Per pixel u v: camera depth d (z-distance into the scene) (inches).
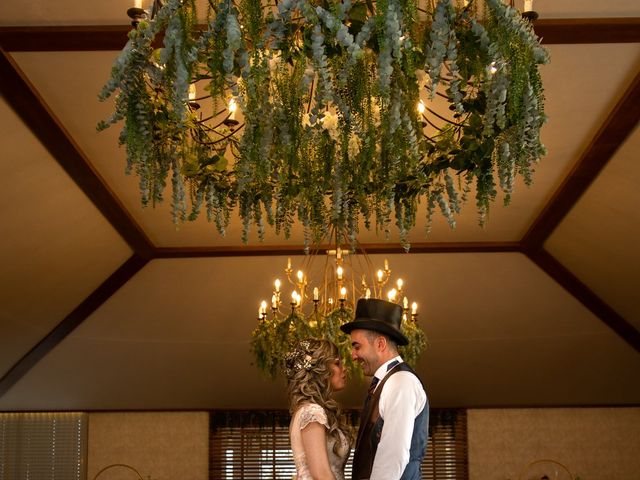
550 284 404.8
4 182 270.8
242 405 490.0
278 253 385.4
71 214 315.3
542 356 452.8
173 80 119.1
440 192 169.8
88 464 485.1
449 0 110.8
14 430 482.9
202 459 488.4
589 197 314.5
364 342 148.8
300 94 120.3
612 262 356.8
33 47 227.8
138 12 138.5
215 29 111.8
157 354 452.4
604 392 478.6
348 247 374.6
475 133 148.5
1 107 243.1
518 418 489.7
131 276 398.3
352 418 482.9
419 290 412.5
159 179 149.3
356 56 105.1
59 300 389.4
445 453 487.8
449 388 479.2
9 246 307.6
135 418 490.6
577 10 217.0
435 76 113.2
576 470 483.5
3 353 420.2
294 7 105.9
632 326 419.8
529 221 358.6
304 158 147.2
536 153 135.0
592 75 246.2
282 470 486.3
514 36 115.4
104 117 262.7
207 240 375.6
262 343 285.9
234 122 179.6
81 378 464.4
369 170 154.1
